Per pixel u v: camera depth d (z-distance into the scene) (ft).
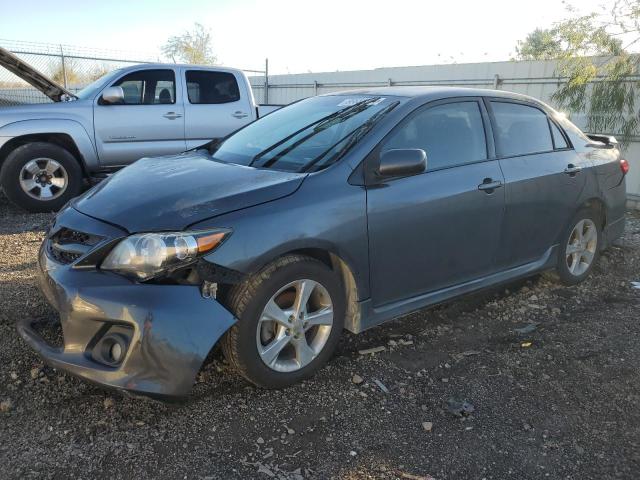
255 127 14.32
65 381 10.05
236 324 9.30
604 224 16.85
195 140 26.35
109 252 8.96
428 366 11.43
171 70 25.75
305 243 9.82
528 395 10.49
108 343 8.73
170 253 8.60
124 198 9.99
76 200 11.07
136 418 9.19
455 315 14.06
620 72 27.66
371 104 12.48
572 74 29.12
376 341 12.41
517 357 11.96
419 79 41.91
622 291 16.25
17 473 7.84
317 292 10.46
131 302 8.49
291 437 8.95
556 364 11.71
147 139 25.22
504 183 13.10
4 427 8.78
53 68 42.24
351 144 11.13
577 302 15.23
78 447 8.44
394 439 9.04
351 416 9.59
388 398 10.19
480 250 12.92
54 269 9.39
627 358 12.07
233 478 7.99
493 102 13.70
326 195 10.23
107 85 24.52
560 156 14.96
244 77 27.61
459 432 9.30
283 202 9.77
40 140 23.32
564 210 14.97
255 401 9.84
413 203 11.32
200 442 8.71
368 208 10.67
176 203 9.45
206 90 26.58
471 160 12.75
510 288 15.98
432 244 11.87
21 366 10.43
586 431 9.46
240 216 9.29
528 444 9.07
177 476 7.98
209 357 11.14
